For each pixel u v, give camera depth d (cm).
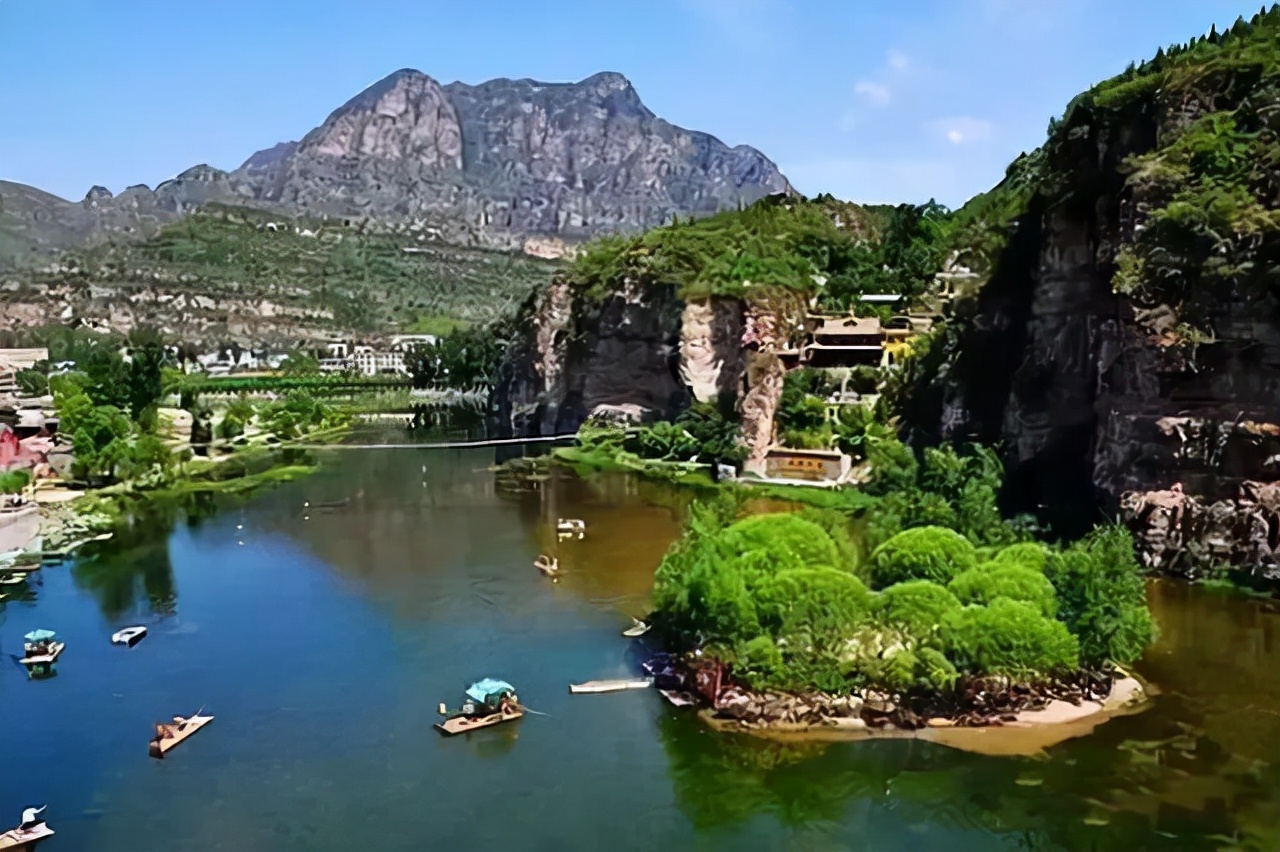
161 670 7831
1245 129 9938
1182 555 9181
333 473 17075
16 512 12181
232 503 14438
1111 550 7200
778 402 15938
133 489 15062
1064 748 6128
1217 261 9250
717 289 18650
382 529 12638
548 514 13350
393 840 5406
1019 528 9144
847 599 6738
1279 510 8862
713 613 6906
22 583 10312
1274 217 9100
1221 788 5669
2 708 7144
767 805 5688
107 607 9462
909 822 5475
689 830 5469
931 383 14425
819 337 17688
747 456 15412
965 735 6284
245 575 10538
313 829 5522
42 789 6003
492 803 5769
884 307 18650
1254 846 5150
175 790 5959
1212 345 9288
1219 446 9181
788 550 7231
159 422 19975
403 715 6925
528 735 6581
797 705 6569
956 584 6912
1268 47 10400
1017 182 17775
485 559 11019
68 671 7838
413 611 9194
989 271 13338
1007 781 5809
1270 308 9044
